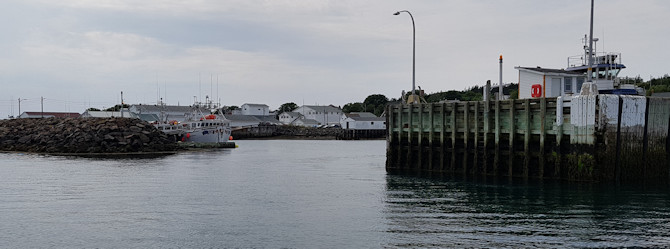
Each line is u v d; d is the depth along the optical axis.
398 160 43.53
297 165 50.50
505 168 35.91
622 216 23.06
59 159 55.28
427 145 41.19
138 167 46.66
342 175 40.41
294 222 22.56
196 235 20.41
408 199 28.16
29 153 64.31
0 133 74.75
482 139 37.19
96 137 66.69
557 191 29.56
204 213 24.50
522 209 24.86
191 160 56.19
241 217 23.61
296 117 184.50
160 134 76.94
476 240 19.12
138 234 20.55
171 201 27.77
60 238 20.00
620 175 31.23
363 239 19.58
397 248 18.27
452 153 38.91
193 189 32.31
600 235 19.72
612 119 30.66
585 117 30.88
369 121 141.25
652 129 32.44
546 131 33.12
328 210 25.20
